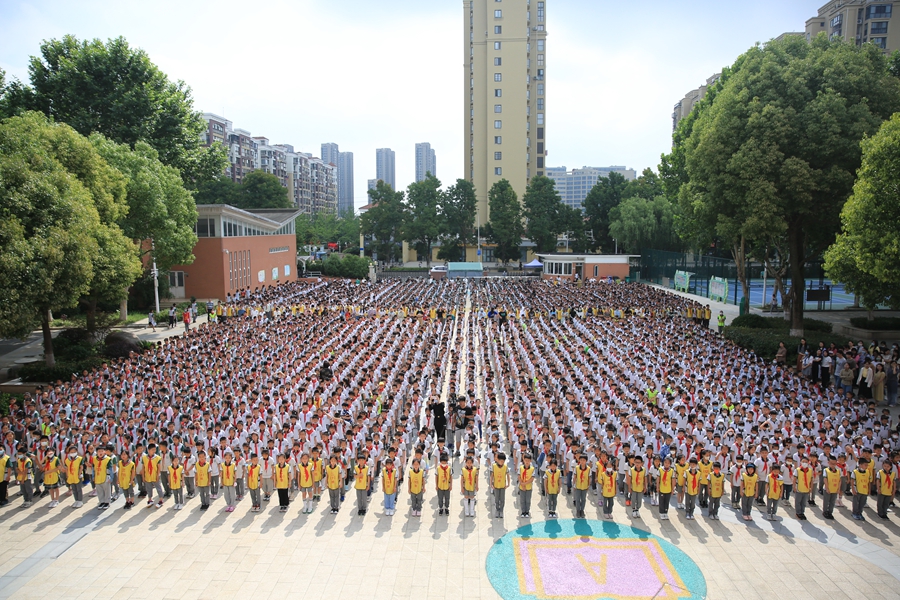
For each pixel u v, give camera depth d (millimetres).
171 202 36594
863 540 12734
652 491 14953
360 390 19500
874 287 21938
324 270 75562
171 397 19062
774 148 27391
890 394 21594
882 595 10805
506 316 37406
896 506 14289
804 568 11664
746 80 29656
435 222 85250
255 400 18422
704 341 27719
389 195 89562
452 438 17625
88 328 30656
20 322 19594
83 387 20047
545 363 23078
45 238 20094
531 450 15805
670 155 45938
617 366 22469
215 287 47781
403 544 12633
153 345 29781
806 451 14367
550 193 82312
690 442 15156
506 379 21875
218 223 47938
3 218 19016
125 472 14297
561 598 10766
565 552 12273
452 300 45750
